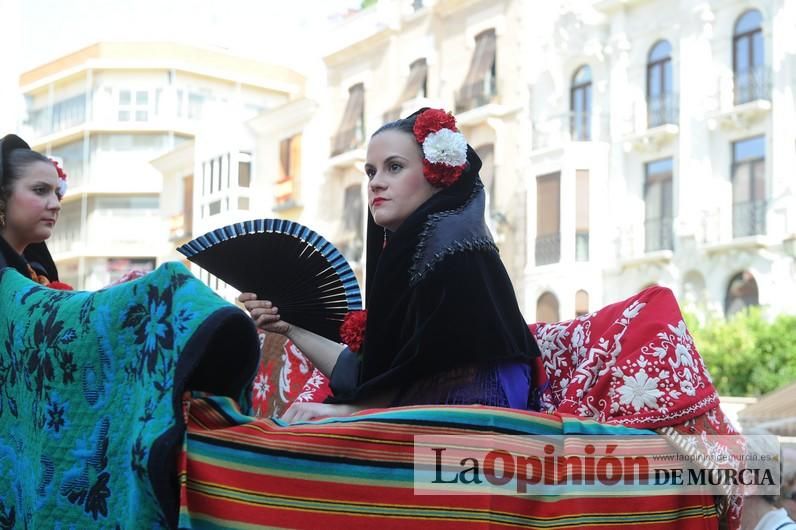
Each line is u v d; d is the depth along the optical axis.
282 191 26.84
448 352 2.54
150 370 2.20
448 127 2.80
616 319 2.77
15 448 2.69
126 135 33.38
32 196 3.44
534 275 21.62
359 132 26.14
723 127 18.89
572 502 2.43
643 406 2.57
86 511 2.32
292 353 3.56
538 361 2.85
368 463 2.27
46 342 2.51
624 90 20.61
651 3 20.19
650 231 20.12
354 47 26.64
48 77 34.38
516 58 22.80
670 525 2.53
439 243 2.63
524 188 22.27
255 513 2.19
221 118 26.12
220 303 2.17
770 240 17.88
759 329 17.09
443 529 2.29
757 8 18.44
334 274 2.89
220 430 2.22
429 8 24.81
